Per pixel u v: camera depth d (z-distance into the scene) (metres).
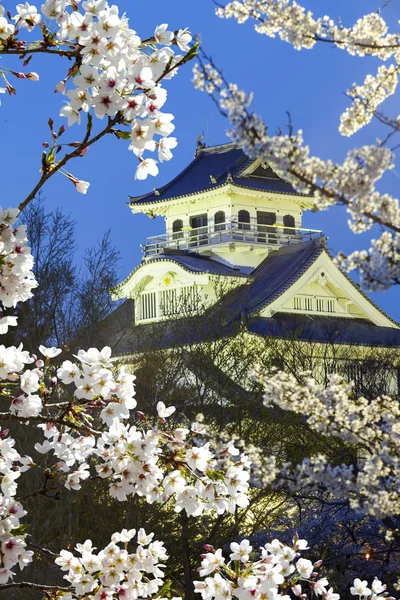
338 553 14.41
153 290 58.66
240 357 21.31
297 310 55.69
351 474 7.15
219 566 5.75
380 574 13.87
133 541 16.09
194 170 67.75
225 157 66.38
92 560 5.44
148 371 19.41
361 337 55.06
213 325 22.66
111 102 4.66
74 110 4.77
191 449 5.24
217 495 5.25
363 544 14.45
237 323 22.17
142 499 16.67
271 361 22.48
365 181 3.99
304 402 7.32
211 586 5.59
